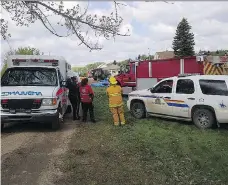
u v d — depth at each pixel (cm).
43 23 530
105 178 630
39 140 949
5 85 1141
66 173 657
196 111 1089
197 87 1099
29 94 1042
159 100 1210
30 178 630
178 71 1809
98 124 1204
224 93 1042
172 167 690
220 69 1758
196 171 674
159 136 964
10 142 927
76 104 1328
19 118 1034
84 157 767
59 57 1400
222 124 1084
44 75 1176
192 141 909
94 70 6544
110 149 830
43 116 1044
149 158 750
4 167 693
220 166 706
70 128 1141
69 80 1339
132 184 602
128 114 1393
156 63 1898
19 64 1373
